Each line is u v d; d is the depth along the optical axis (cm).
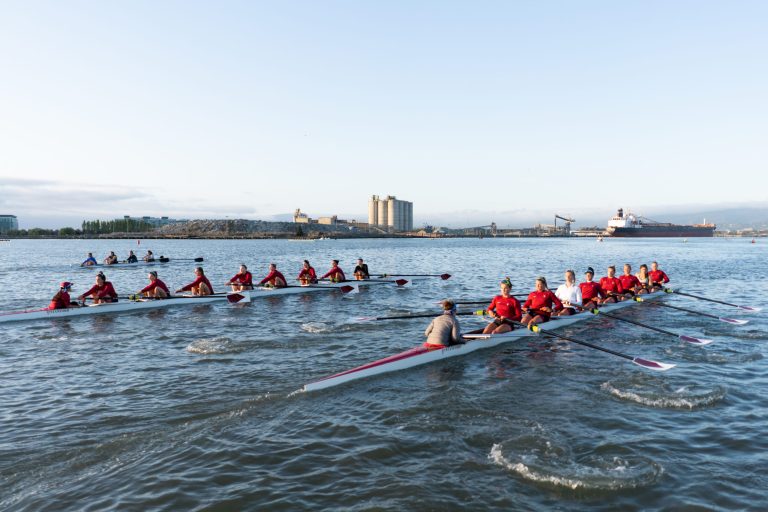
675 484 596
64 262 5497
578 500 566
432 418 818
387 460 671
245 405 885
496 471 636
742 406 860
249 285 2423
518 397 920
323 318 1794
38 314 1786
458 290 2692
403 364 1116
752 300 2259
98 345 1364
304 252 8650
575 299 1683
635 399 893
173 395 936
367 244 15062
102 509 557
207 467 656
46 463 671
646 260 5788
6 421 813
